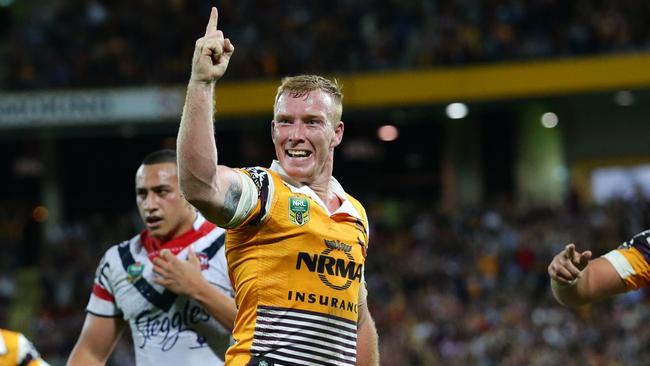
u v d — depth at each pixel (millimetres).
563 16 47969
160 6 50594
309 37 49000
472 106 48844
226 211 7770
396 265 41906
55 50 49562
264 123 50125
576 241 40812
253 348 8078
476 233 43375
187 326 10742
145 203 10875
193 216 11047
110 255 11086
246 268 8148
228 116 48062
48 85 47938
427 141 53406
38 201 55469
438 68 47406
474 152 52062
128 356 34812
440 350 35656
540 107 50781
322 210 8266
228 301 10406
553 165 50906
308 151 8281
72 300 43844
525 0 48562
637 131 50938
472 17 48594
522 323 35875
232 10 50312
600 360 33219
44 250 49281
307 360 8086
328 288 8180
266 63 48031
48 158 53688
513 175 51875
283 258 8070
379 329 37281
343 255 8289
